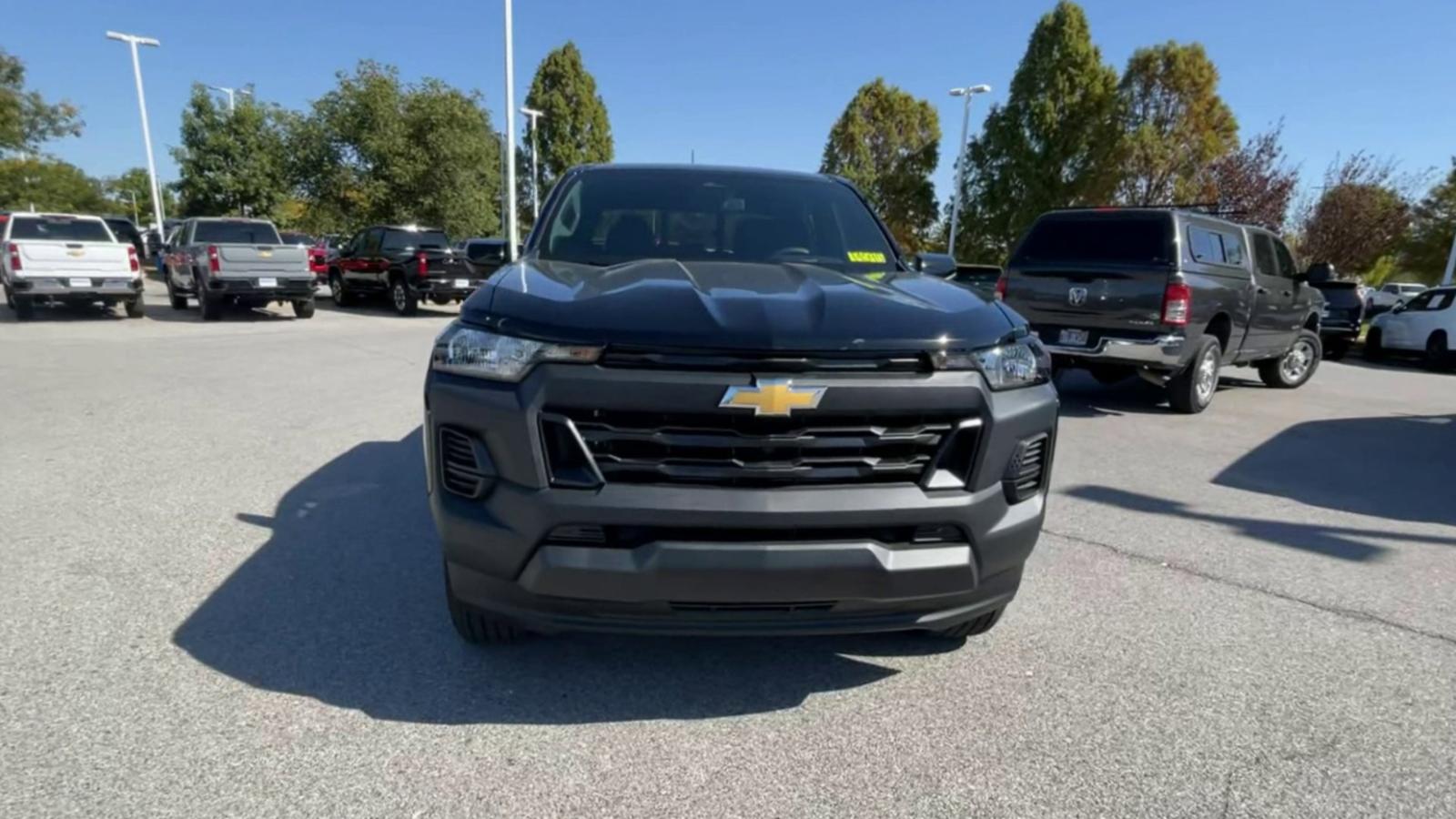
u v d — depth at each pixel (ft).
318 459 17.65
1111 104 93.66
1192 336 24.86
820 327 7.34
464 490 7.63
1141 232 24.79
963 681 9.21
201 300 49.93
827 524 7.22
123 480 15.80
